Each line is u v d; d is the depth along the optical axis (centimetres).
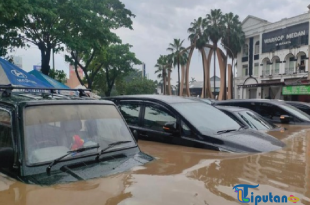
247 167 302
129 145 330
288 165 312
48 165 262
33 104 291
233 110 705
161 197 213
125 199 209
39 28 1630
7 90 331
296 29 4006
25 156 258
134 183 243
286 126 786
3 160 263
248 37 4825
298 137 559
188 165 307
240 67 5078
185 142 446
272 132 632
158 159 331
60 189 229
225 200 209
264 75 4488
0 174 264
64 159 271
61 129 292
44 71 1764
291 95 4012
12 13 1228
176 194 219
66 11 1616
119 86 5197
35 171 254
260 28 4553
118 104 583
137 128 517
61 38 1641
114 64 3350
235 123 523
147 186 235
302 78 3853
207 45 4453
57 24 1719
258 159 342
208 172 280
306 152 391
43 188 232
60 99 322
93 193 221
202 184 242
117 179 253
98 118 328
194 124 458
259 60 4638
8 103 295
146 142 481
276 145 438
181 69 5106
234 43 4447
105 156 300
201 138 437
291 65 4144
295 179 261
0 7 1130
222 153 388
